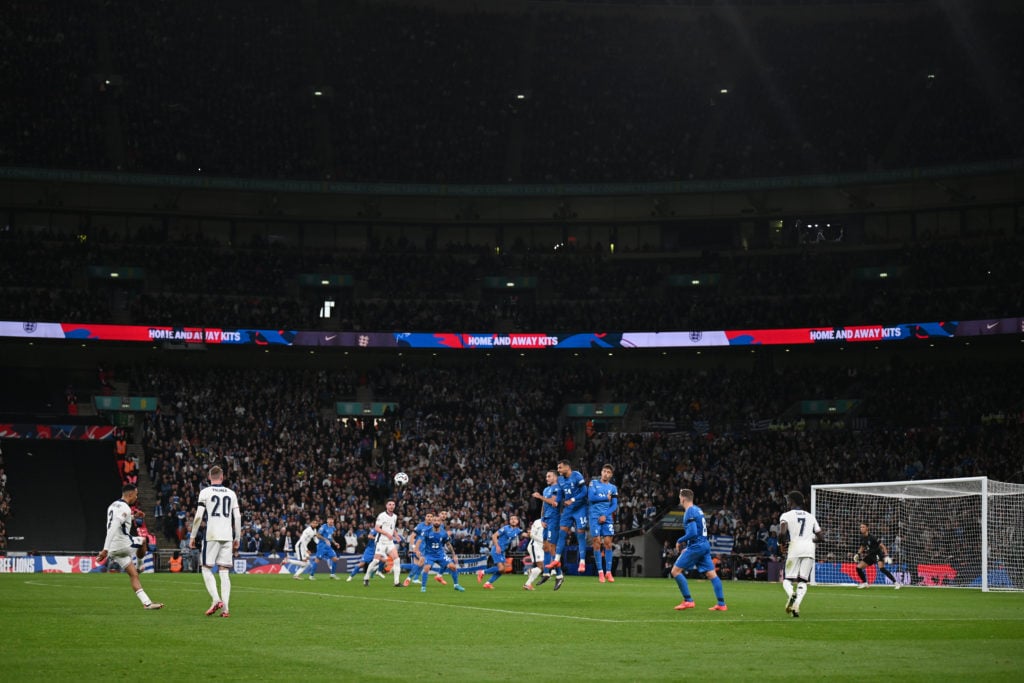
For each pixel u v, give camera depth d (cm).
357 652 1509
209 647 1554
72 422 6669
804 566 2230
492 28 8919
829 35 8675
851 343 7000
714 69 8619
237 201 7794
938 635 1839
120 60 7969
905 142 7738
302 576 4919
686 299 7550
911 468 6266
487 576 5106
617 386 7488
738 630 1884
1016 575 4238
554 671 1332
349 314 7438
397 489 6562
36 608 2325
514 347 7312
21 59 7700
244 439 6750
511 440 7038
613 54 8775
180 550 5550
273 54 8375
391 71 8500
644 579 5144
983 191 7406
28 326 6688
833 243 7731
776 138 8088
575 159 8094
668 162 8075
